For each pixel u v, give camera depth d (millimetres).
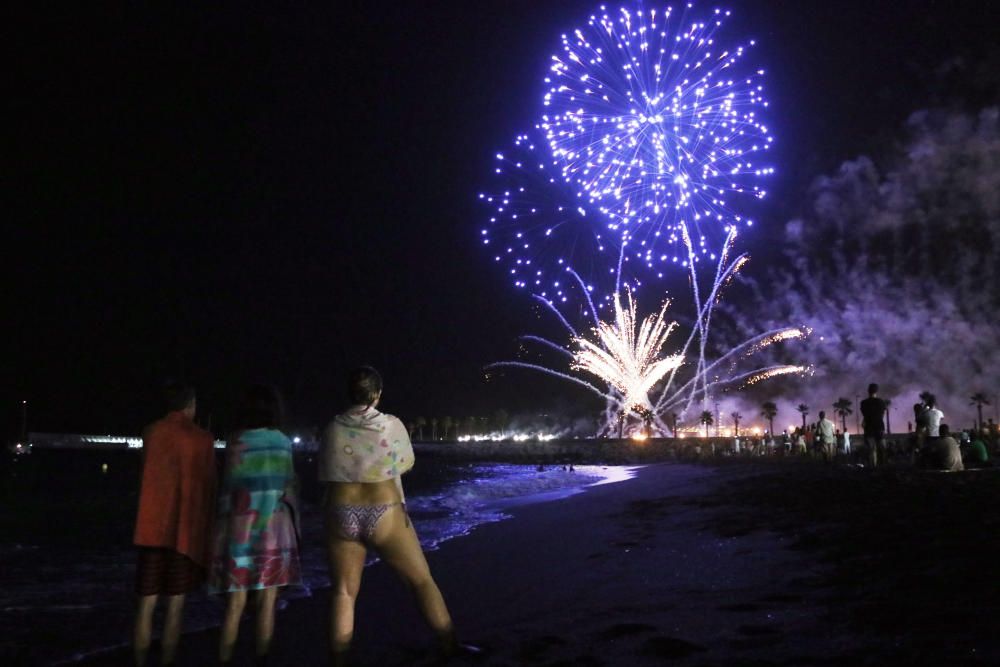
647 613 6211
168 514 5613
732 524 11305
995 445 26094
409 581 5621
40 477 58406
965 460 17906
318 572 10859
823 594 6105
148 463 5641
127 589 10070
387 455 5465
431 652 5840
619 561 9273
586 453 88312
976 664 4000
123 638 7289
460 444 134625
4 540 17016
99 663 6398
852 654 4469
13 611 8570
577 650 5348
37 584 10469
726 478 23953
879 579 6285
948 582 5805
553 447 106812
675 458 59062
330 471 5445
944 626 4742
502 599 7934
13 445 130625
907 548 7324
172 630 5652
